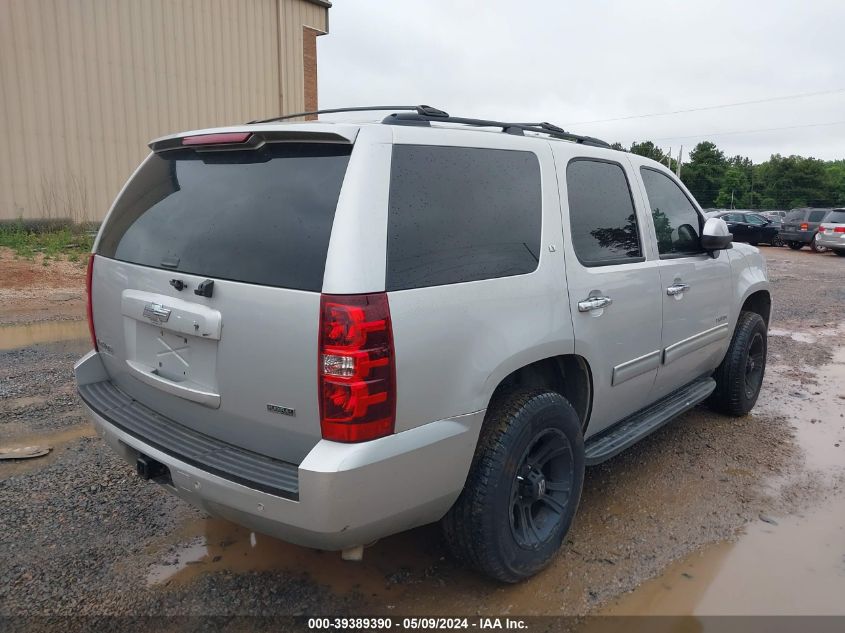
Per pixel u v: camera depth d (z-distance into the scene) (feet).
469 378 8.38
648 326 12.29
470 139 9.25
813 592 9.84
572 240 10.59
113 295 10.02
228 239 8.36
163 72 51.52
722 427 16.78
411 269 7.86
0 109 43.52
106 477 12.82
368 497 7.43
